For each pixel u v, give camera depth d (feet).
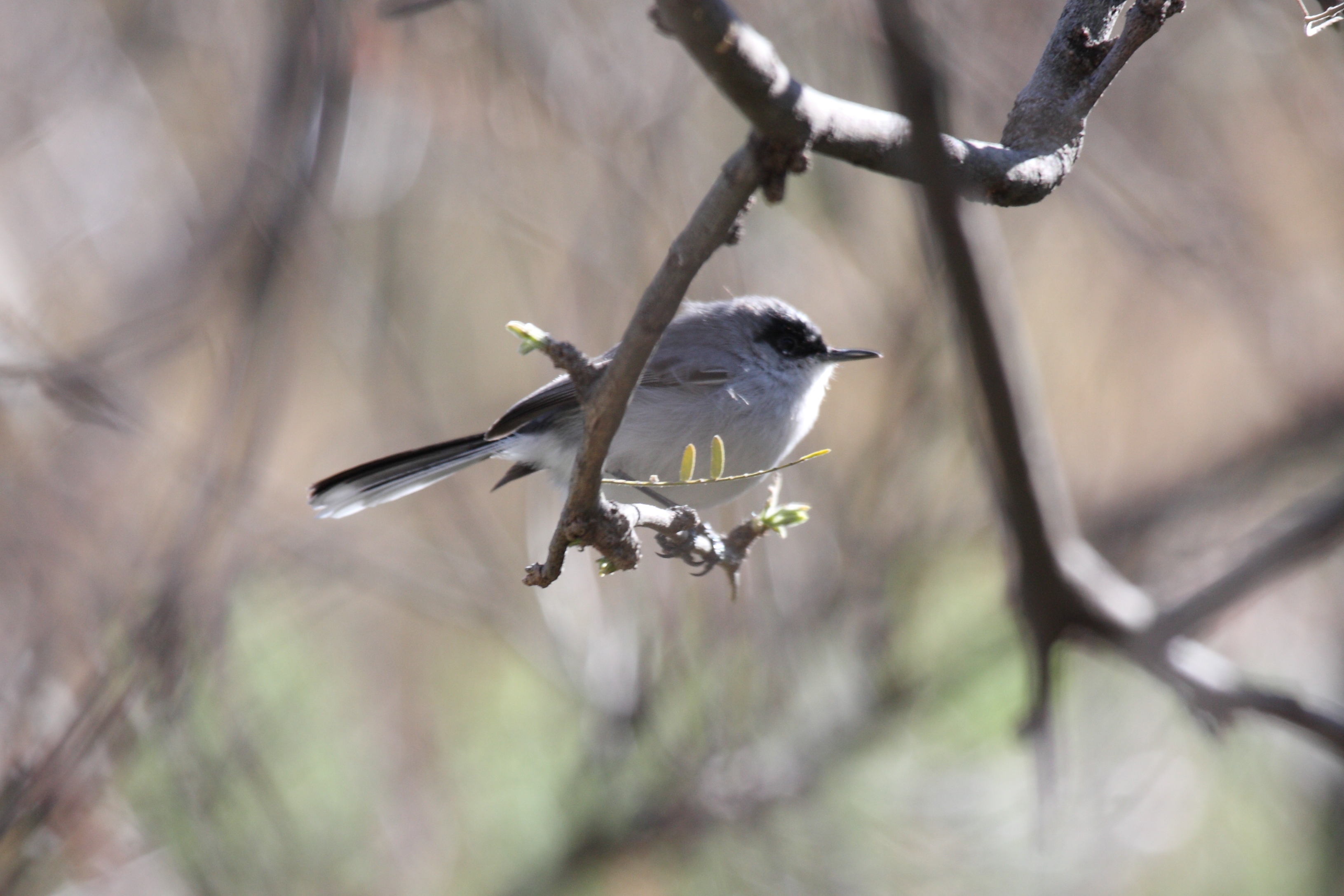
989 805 34.19
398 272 41.96
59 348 34.19
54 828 27.35
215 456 31.53
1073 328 45.34
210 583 31.07
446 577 39.29
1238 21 40.68
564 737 39.17
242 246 34.22
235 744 30.66
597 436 13.55
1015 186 13.17
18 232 41.57
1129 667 35.40
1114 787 34.30
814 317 40.29
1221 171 43.14
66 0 42.73
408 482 28.37
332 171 33.96
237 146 38.42
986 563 39.29
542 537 37.24
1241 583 18.74
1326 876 38.55
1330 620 44.98
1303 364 42.91
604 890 35.04
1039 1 37.63
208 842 29.63
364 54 34.24
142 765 29.89
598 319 37.78
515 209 38.63
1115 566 40.52
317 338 46.03
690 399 28.17
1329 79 39.27
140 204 42.88
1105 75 13.64
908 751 35.55
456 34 37.24
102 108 42.93
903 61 11.18
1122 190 40.78
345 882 34.63
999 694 36.22
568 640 36.55
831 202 38.19
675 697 35.70
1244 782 39.70
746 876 33.91
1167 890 37.27
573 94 37.93
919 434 36.37
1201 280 42.04
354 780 37.19
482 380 47.01
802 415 29.84
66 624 29.60
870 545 36.11
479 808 38.11
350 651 43.75
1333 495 20.40
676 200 37.65
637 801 35.12
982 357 15.81
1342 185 42.04
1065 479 42.70
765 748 35.09
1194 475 42.29
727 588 35.60
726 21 9.84
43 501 32.81
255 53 40.29
